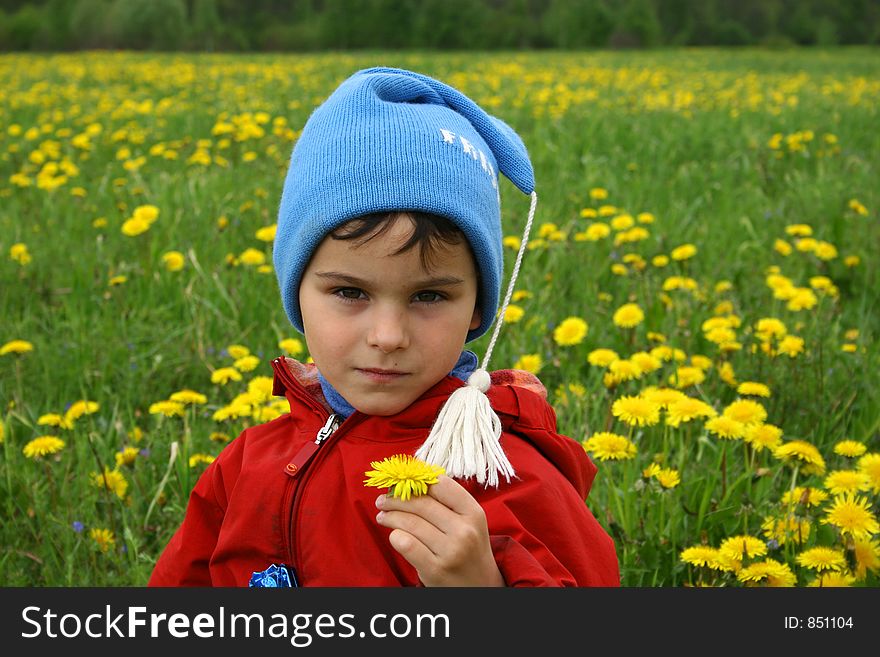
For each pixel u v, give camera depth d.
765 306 4.30
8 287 4.71
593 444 2.53
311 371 1.74
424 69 23.27
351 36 54.50
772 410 3.34
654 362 3.06
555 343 3.81
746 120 10.80
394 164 1.42
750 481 2.63
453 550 1.19
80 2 52.44
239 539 1.60
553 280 4.63
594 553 1.48
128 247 5.34
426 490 1.19
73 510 2.73
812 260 4.81
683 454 2.66
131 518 2.74
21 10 55.75
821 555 2.17
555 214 6.07
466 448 1.33
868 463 2.38
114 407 3.42
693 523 2.58
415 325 1.42
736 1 62.34
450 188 1.43
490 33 55.34
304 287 1.49
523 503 1.42
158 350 3.99
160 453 3.04
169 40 52.31
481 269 1.47
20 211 6.52
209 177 7.20
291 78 19.58
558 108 11.87
